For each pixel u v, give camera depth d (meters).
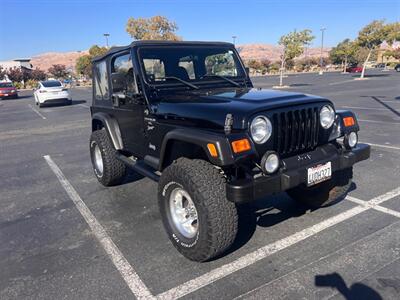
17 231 3.95
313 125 3.21
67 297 2.73
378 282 2.69
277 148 3.01
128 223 3.99
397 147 6.70
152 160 3.79
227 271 2.95
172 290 2.74
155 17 28.28
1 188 5.56
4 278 3.03
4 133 11.48
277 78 40.94
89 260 3.25
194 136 2.95
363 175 5.16
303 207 4.15
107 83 4.78
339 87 23.41
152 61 3.88
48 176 6.10
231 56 4.46
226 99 3.26
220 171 3.00
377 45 33.53
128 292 2.75
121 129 4.57
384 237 3.34
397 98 15.08
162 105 3.56
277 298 2.58
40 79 59.22
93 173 6.11
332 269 2.89
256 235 3.54
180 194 3.21
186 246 3.09
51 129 11.75
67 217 4.26
